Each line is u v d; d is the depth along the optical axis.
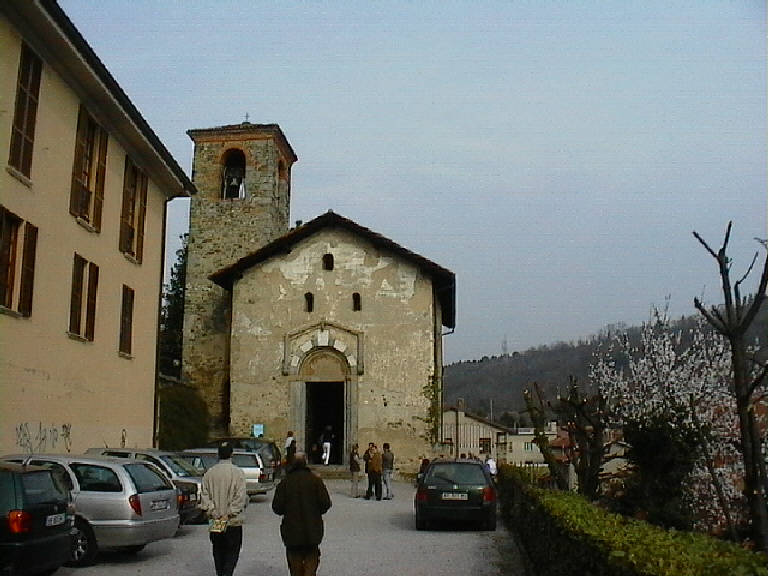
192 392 32.88
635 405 18.78
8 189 15.84
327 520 20.73
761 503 6.77
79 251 19.42
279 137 39.66
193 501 17.14
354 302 33.12
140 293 24.03
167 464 17.56
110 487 12.88
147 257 24.70
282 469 28.81
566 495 11.07
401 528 19.23
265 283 33.75
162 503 13.54
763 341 12.12
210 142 39.00
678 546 6.00
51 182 17.80
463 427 52.78
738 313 7.03
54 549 10.45
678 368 18.77
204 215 38.25
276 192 39.22
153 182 25.33
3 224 15.77
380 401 32.28
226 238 37.94
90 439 20.02
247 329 33.47
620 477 16.94
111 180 21.55
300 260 33.72
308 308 33.38
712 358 18.50
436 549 15.46
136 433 23.52
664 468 14.29
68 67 18.16
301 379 32.84
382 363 32.56
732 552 5.70
